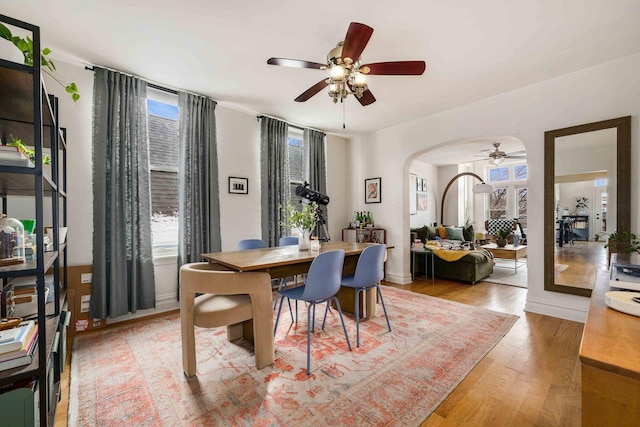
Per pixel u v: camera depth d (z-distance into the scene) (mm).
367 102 2641
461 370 1904
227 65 2629
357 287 2342
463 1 1804
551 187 2877
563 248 2846
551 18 1964
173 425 1428
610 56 2479
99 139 2584
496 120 3283
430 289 4023
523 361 2027
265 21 2014
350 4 1834
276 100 3451
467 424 1432
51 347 1290
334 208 5086
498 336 2426
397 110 3775
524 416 1483
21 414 970
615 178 2543
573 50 2371
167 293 3115
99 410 1535
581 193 2736
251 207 3855
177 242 3301
